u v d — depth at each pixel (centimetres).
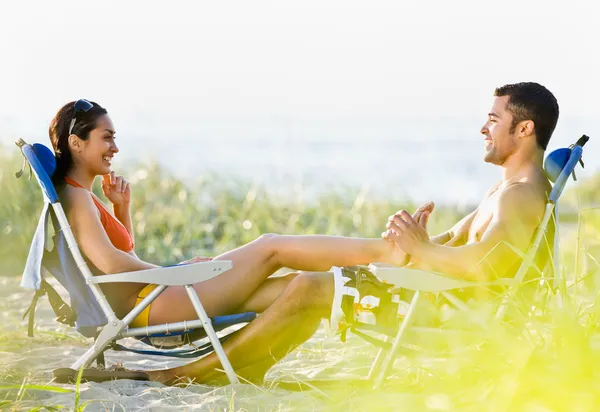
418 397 496
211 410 493
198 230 1402
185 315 565
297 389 558
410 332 531
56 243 561
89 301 560
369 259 568
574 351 473
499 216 551
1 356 663
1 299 955
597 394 446
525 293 558
